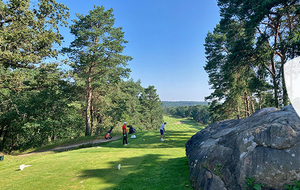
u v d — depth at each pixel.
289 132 3.00
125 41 24.77
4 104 20.56
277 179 2.79
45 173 5.74
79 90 23.30
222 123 6.21
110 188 4.14
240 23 20.48
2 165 8.06
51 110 22.41
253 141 3.34
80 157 7.98
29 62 12.00
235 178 3.21
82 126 28.03
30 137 23.55
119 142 13.04
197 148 5.05
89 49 21.19
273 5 13.65
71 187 4.32
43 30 13.01
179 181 4.34
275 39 16.50
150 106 70.56
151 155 7.62
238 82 20.59
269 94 22.03
